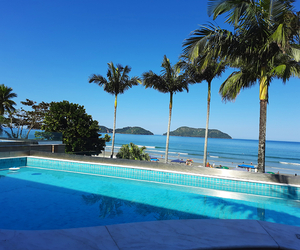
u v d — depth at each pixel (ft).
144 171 37.35
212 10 31.60
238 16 30.99
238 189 31.01
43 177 36.52
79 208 22.09
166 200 25.91
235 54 33.32
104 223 18.48
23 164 46.68
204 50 33.04
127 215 20.56
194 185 33.68
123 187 31.73
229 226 9.36
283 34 28.14
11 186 30.09
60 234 8.13
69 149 63.41
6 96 131.95
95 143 69.21
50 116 74.23
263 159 33.55
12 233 8.07
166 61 59.67
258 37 31.94
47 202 23.77
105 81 71.82
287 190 28.32
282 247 7.63
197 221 9.82
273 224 9.71
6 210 20.99
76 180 35.29
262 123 33.71
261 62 33.73
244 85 41.63
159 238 8.04
